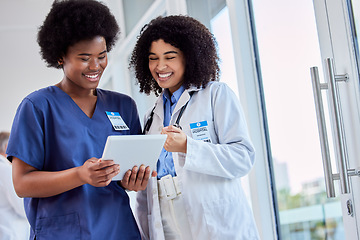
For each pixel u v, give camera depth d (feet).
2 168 10.11
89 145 5.03
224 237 5.04
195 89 5.53
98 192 5.02
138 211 5.86
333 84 4.68
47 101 4.97
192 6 10.16
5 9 16.52
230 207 5.17
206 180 5.17
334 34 5.26
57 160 4.89
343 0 5.02
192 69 5.52
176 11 10.65
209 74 5.67
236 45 7.71
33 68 17.84
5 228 9.89
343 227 5.69
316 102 4.75
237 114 5.30
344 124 5.18
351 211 5.07
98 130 5.17
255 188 7.40
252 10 7.71
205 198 5.11
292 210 6.95
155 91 6.33
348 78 5.03
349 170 4.93
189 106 5.49
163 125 5.71
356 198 4.96
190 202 5.12
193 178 5.17
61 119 4.95
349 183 4.84
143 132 5.98
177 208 5.24
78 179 4.49
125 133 5.48
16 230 10.03
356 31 4.90
